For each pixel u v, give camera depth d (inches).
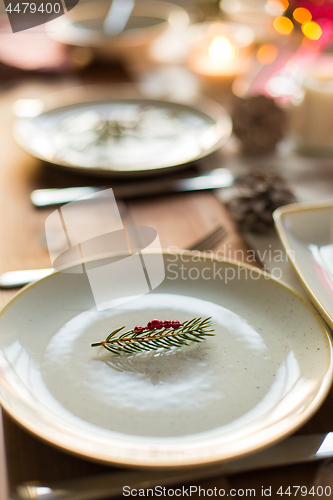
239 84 68.6
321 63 59.1
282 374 33.2
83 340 34.6
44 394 32.4
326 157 55.8
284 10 62.7
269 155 56.1
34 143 52.0
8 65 79.8
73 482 31.0
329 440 32.4
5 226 44.5
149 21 86.8
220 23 73.7
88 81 77.4
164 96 70.2
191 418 31.8
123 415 31.9
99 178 49.9
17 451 32.3
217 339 34.7
